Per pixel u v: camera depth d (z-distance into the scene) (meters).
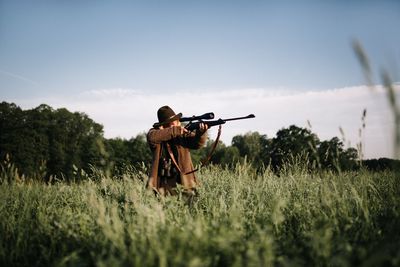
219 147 77.50
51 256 3.39
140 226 3.14
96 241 3.27
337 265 2.56
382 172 6.18
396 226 3.29
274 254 2.84
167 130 5.21
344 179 4.87
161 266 2.42
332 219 3.50
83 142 72.94
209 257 2.53
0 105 72.44
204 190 5.47
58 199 5.73
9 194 5.70
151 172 5.23
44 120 73.69
